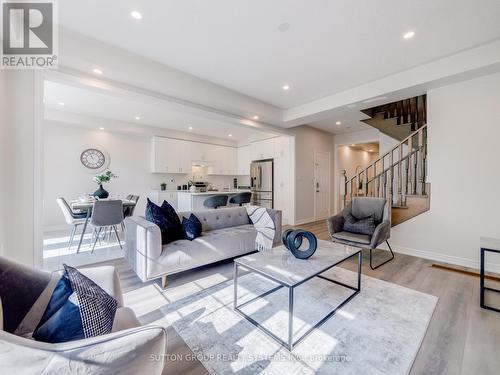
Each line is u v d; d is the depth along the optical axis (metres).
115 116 4.95
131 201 4.32
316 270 1.74
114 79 2.67
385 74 3.10
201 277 2.56
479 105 2.78
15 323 0.98
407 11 1.96
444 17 2.03
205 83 3.25
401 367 1.30
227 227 3.36
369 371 1.28
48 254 3.30
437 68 2.76
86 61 2.28
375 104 3.60
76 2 1.82
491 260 2.76
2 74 1.87
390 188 3.75
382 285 2.36
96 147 5.38
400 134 4.69
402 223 3.48
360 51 2.56
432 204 3.17
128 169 5.88
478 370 1.28
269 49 2.52
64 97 3.80
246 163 7.43
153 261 2.20
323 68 2.94
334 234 3.13
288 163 5.73
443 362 1.34
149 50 2.53
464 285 2.36
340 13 1.99
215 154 7.25
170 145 6.23
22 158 2.00
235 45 2.45
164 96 3.13
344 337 1.57
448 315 1.82
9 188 1.93
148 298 2.09
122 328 1.02
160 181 6.43
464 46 2.48
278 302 2.03
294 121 4.53
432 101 3.10
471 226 2.88
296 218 5.62
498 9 1.93
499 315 1.81
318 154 6.26
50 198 4.81
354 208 3.46
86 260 3.06
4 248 1.89
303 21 2.08
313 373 1.27
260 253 2.15
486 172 2.76
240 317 1.80
